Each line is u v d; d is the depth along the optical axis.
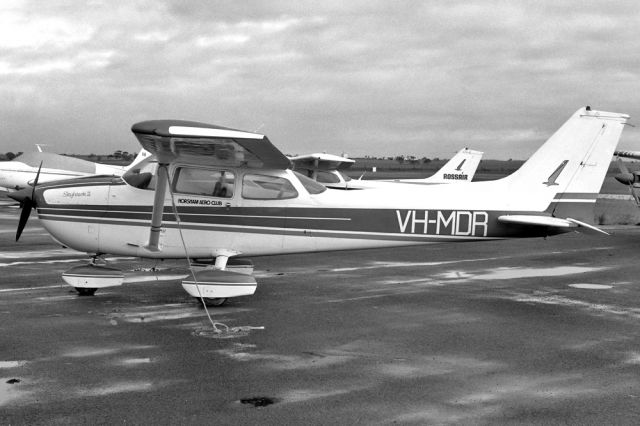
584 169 8.91
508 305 8.03
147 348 5.71
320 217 8.34
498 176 79.88
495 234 8.85
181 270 10.11
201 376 4.93
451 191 8.84
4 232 15.77
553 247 14.99
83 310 7.24
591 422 4.09
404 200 8.62
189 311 7.29
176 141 6.95
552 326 6.88
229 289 7.51
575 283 9.81
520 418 4.14
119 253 8.20
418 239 8.66
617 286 9.55
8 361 5.25
